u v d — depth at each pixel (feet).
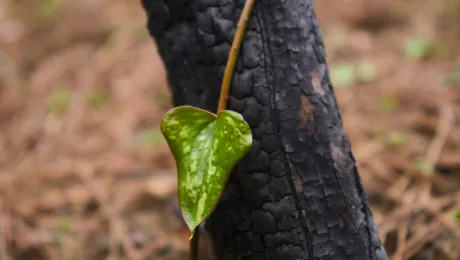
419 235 2.73
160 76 5.23
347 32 5.82
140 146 4.14
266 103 2.01
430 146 3.48
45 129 4.54
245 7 1.98
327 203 2.04
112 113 4.72
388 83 4.54
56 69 5.64
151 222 3.23
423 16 5.91
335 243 2.05
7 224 3.16
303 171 2.02
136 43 5.99
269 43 2.00
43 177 3.78
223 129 1.94
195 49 2.03
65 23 6.71
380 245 2.12
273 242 2.05
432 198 3.01
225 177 1.94
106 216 3.27
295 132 2.02
